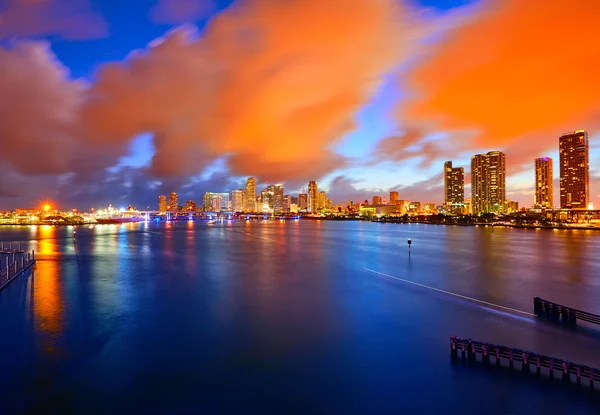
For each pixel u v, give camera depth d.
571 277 39.78
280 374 15.62
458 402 13.55
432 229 188.12
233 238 106.25
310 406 13.28
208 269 44.47
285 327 21.56
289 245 81.75
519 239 109.00
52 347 18.52
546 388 14.44
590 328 21.64
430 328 21.44
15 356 17.42
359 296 29.61
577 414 12.87
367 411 12.99
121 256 59.22
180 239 101.94
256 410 13.04
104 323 22.36
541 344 19.16
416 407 13.24
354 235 125.88
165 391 14.27
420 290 32.16
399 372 15.79
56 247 76.94
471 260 55.19
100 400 13.64
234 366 16.36
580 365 14.77
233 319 23.16
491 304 27.30
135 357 17.28
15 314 24.22
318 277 38.72
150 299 28.45
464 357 17.22
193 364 16.56
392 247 77.94
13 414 12.75
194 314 24.27
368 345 18.78
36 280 36.81
